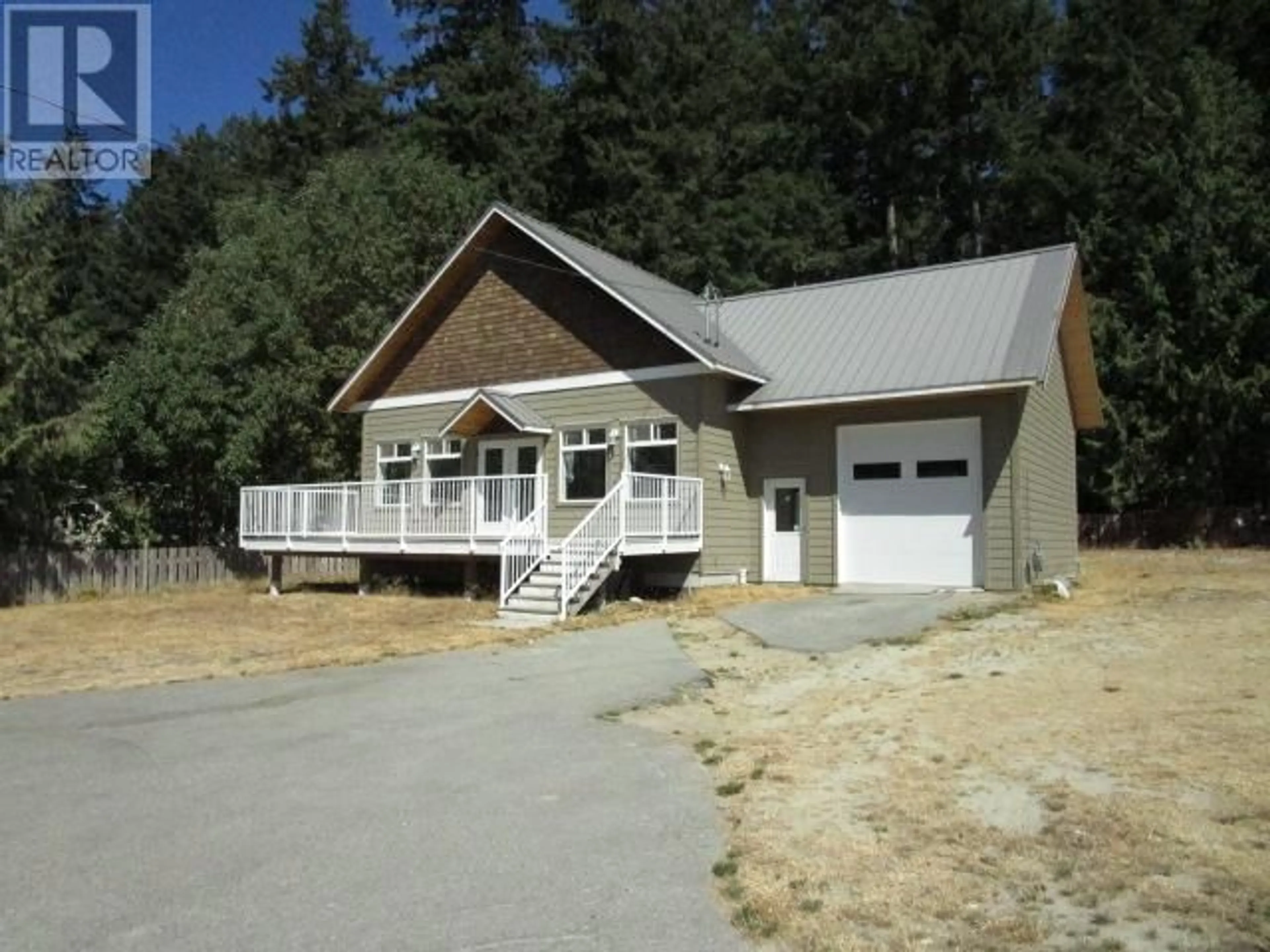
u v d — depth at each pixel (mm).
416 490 20953
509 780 7500
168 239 51344
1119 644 12508
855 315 22484
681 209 39219
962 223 44625
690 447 20531
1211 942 4629
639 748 8453
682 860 5770
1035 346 18500
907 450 20016
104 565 24812
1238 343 33250
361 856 5887
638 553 18734
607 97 41781
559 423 22375
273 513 23234
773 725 9133
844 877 5473
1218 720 8469
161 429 26656
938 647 12828
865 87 43969
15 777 7711
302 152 49750
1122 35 39812
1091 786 6867
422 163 35281
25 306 23516
